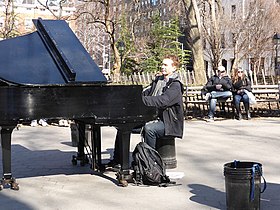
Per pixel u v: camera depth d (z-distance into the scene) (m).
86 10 28.84
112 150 9.98
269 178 7.09
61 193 6.47
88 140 9.10
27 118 5.99
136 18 30.31
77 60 6.76
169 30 35.34
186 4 22.27
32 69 6.48
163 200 5.98
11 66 6.52
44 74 6.37
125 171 6.89
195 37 21.92
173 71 7.47
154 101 6.94
